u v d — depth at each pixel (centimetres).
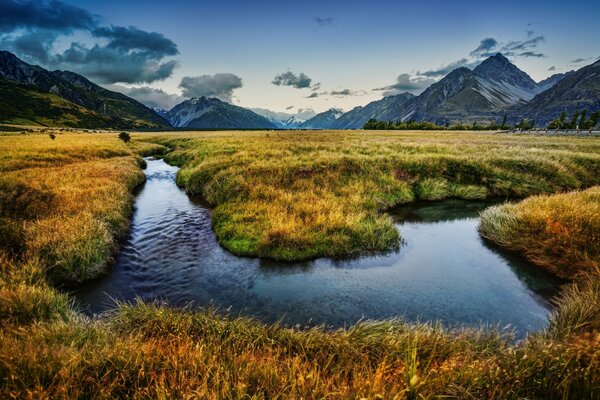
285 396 360
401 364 456
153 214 1636
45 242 963
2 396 346
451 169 2186
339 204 1484
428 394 367
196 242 1259
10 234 1013
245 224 1315
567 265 938
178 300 849
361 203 1542
